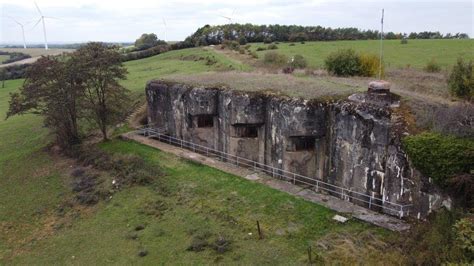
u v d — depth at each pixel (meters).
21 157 32.97
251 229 19.05
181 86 30.97
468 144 16.23
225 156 28.23
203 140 30.11
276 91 25.91
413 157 17.42
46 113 31.67
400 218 18.28
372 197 19.84
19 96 32.44
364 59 36.78
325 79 30.84
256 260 16.98
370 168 20.09
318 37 83.50
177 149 29.73
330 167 22.72
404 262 14.88
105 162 28.89
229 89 27.66
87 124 35.88
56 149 33.22
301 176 23.12
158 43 92.56
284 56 50.88
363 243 16.89
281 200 20.92
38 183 28.58
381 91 21.22
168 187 24.50
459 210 15.27
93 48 32.72
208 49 70.44
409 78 33.44
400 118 19.39
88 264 19.06
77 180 27.83
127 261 18.67
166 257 18.38
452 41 65.50
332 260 16.16
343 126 21.45
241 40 80.50
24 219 24.58
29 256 20.84
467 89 24.44
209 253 17.95
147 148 30.22
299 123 23.23
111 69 31.84
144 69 55.94
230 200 21.80
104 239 20.92
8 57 111.81
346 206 19.83
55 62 31.72
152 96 34.22
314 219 19.06
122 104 34.31
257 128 26.69
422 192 17.61
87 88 32.78
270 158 25.78
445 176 16.30
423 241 15.23
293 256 16.88
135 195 24.58
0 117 45.12
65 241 21.53
